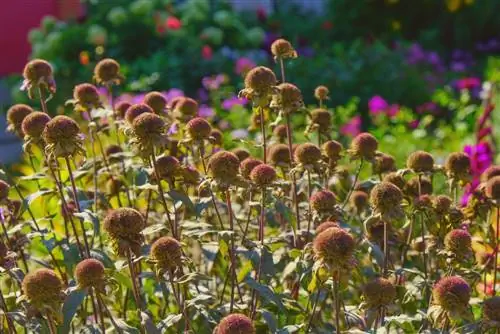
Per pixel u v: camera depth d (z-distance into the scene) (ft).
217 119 41.57
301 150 16.69
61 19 57.57
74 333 16.55
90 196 19.39
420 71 59.41
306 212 16.63
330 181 19.94
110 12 57.77
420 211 16.49
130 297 17.70
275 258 17.53
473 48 72.38
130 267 13.89
